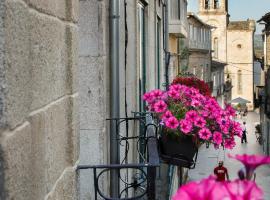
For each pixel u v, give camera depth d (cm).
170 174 1109
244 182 182
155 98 697
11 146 224
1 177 216
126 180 699
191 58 5338
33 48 263
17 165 232
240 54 8169
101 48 569
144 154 713
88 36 569
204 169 3023
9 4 221
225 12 8062
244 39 8138
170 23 2403
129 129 793
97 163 573
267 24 4622
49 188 299
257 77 8625
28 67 252
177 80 1223
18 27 234
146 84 1083
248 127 6122
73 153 356
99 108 571
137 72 891
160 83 1420
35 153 266
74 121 360
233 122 693
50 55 304
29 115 254
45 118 291
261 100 4947
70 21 354
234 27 8125
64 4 346
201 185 179
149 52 1097
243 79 8181
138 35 945
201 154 3503
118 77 632
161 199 1007
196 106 682
